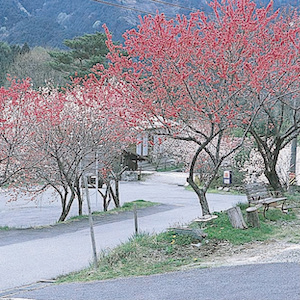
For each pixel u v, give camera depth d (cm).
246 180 3225
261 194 1360
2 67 5681
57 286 791
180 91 1231
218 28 1325
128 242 1104
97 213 1967
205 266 823
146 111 1218
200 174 3809
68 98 1847
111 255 990
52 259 1062
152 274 820
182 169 4809
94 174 1969
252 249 968
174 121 1345
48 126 1609
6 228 1556
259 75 1240
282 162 2723
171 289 664
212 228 1153
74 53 4431
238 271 748
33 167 1557
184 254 963
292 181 1989
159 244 1041
